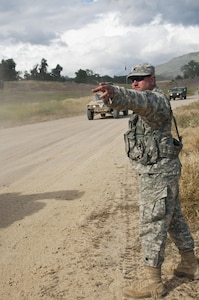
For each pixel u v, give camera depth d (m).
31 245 4.18
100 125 17.23
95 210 5.23
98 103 20.78
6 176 7.44
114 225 4.66
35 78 100.75
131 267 3.60
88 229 4.55
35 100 46.78
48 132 15.29
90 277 3.45
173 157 2.90
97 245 4.11
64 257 3.86
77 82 96.44
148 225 2.96
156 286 3.03
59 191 6.24
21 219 4.99
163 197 2.87
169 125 2.90
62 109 30.48
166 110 2.77
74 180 6.91
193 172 5.27
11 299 3.17
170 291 3.12
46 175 7.41
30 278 3.49
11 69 88.94
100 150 10.02
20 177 7.32
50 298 3.15
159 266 3.01
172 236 3.21
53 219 4.95
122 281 3.35
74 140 12.31
